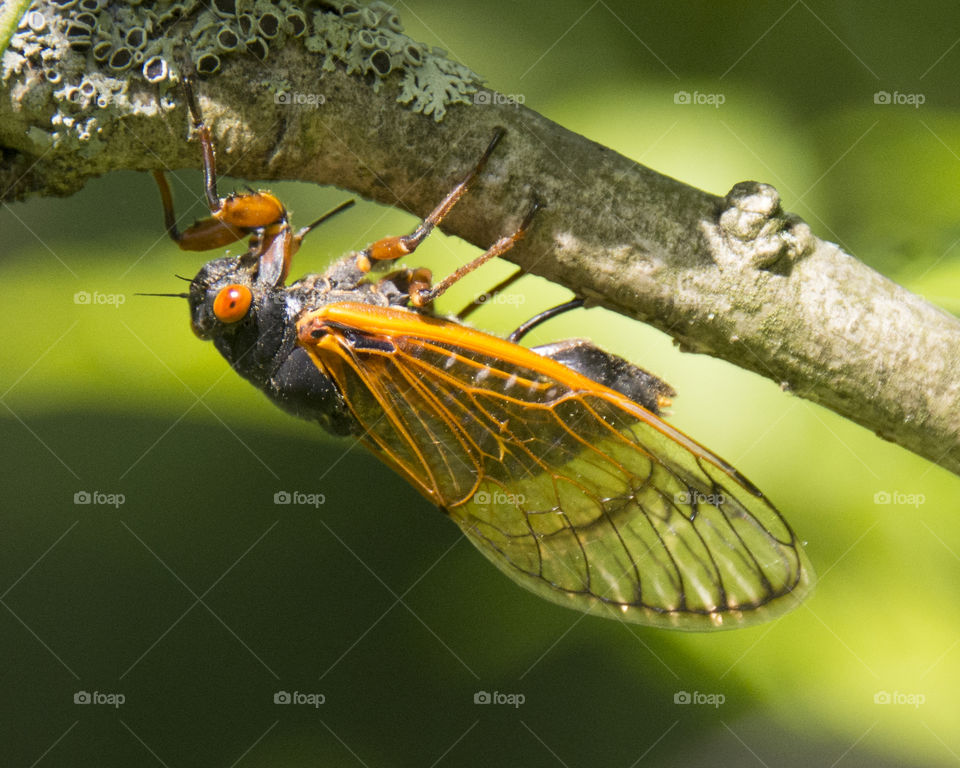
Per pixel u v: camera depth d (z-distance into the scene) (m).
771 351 0.20
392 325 0.21
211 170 0.20
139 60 0.20
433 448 0.21
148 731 0.22
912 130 0.22
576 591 0.22
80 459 0.22
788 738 0.21
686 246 0.20
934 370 0.20
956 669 0.21
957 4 0.23
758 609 0.21
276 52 0.20
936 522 0.22
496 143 0.20
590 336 0.22
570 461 0.21
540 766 0.21
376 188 0.20
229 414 0.22
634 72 0.23
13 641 0.22
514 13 0.23
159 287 0.22
